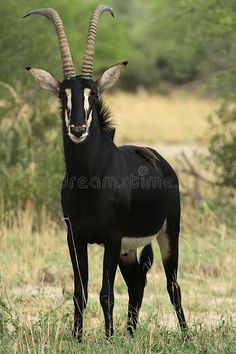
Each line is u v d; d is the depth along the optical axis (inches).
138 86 5511.8
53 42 1786.4
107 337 860.6
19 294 1096.8
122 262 974.4
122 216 889.5
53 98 1782.7
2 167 1679.4
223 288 1200.8
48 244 1380.4
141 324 949.2
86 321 974.4
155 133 3651.6
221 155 1765.5
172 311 1067.3
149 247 983.6
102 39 3700.8
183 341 880.9
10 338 867.4
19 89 1717.5
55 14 908.6
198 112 4106.8
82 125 828.6
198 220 1574.8
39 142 1728.6
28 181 1579.7
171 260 993.5
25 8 1788.9
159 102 4827.8
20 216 1499.8
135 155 956.0
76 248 887.7
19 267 1240.2
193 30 1813.5
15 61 1731.1
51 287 1177.4
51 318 902.4
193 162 2487.7
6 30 1738.4
